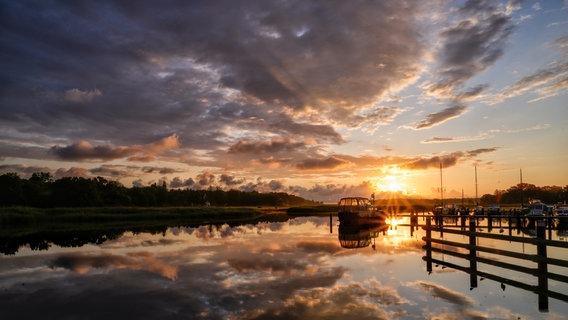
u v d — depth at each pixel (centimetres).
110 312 941
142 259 1788
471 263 1609
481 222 4647
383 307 959
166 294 1109
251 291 1129
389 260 1705
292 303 995
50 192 10762
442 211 6256
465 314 909
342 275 1363
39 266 1620
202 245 2345
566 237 2745
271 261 1688
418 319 869
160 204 15212
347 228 3922
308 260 1711
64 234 3288
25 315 927
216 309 950
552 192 15250
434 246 2259
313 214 8900
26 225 4556
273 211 10331
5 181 10206
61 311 955
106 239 2795
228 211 7569
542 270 1374
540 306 984
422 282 1246
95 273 1453
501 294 1099
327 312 917
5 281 1322
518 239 1517
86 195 10862
